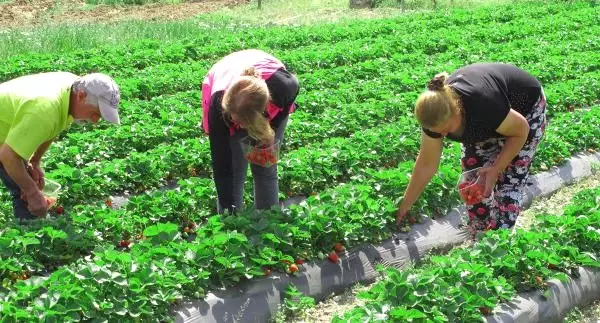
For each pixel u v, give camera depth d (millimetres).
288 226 6926
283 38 18000
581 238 7258
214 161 6762
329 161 9195
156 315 6035
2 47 16781
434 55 16672
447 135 6398
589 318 6770
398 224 7922
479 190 6570
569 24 19859
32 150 6742
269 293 6641
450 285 6227
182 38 18969
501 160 6441
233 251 6570
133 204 7957
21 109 6660
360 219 7539
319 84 13570
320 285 6996
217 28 21203
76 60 15367
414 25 20375
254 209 7203
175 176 9469
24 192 7109
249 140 6406
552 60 14867
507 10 23188
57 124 6824
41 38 17750
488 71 6328
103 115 6781
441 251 8008
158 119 11078
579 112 11469
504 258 6605
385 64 15055
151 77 13609
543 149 9812
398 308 5734
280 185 8938
